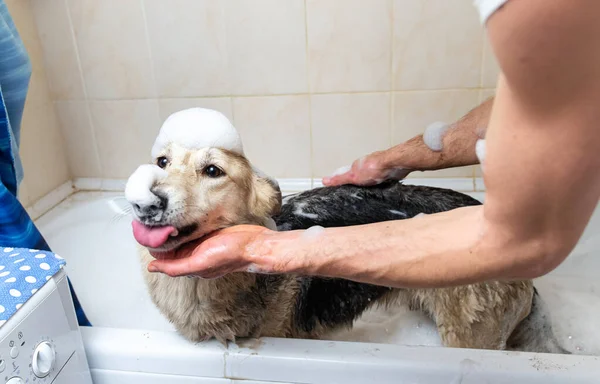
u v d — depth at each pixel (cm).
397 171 146
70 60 204
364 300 145
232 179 107
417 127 202
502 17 46
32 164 198
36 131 201
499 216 63
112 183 220
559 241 62
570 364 101
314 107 203
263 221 120
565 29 44
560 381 99
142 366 111
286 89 201
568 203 57
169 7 193
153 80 205
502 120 57
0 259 96
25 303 88
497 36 48
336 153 209
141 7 194
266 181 119
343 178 151
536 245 64
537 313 155
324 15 189
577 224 60
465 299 135
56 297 95
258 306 117
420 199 143
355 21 189
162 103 208
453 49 190
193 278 107
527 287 137
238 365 108
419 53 191
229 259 86
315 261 82
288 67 197
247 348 109
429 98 197
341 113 203
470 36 187
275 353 107
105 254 194
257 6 190
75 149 219
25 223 112
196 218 98
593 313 157
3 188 107
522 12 45
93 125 214
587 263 171
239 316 114
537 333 153
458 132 138
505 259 68
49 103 209
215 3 191
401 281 77
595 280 167
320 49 194
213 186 103
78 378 103
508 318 137
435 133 139
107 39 200
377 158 146
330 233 84
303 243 84
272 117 206
